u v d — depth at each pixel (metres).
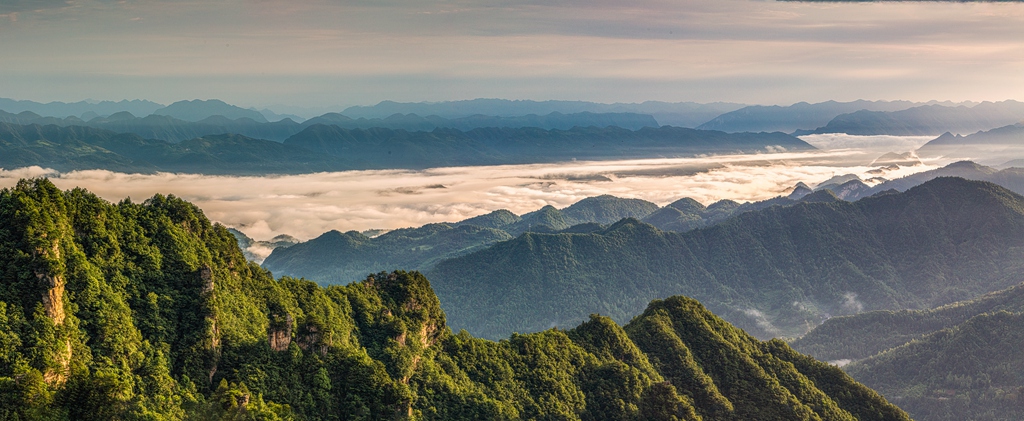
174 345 150.88
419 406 178.25
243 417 140.25
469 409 184.88
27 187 151.38
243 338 161.62
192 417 137.00
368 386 167.88
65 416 124.12
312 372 164.62
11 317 129.25
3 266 135.12
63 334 131.88
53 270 135.25
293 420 149.00
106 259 155.50
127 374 136.12
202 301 159.38
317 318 175.12
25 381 122.19
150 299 154.38
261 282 190.62
